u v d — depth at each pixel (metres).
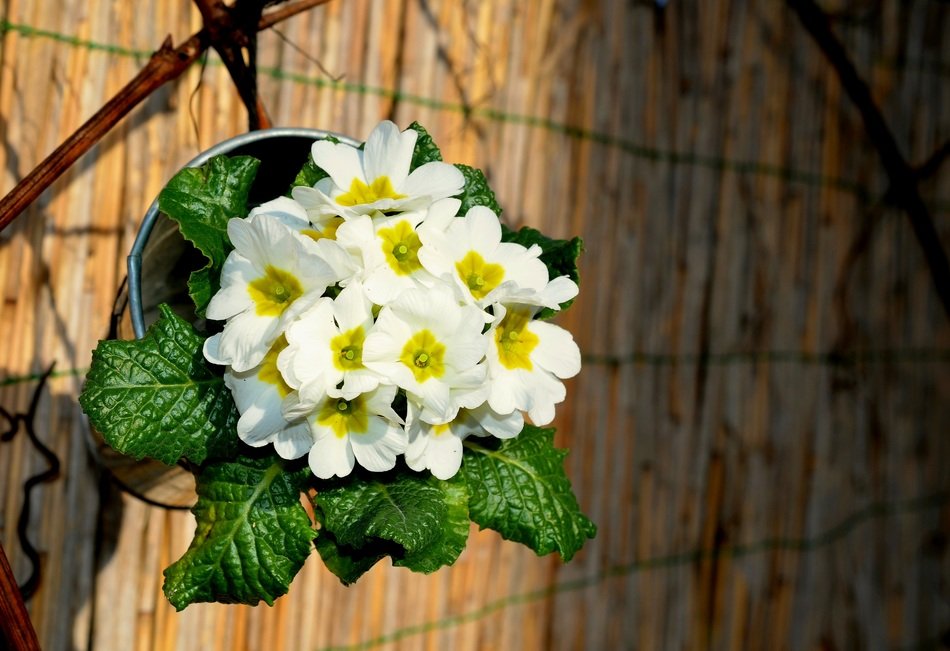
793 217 1.12
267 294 0.68
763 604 1.15
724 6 1.04
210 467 0.70
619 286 0.99
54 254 0.83
